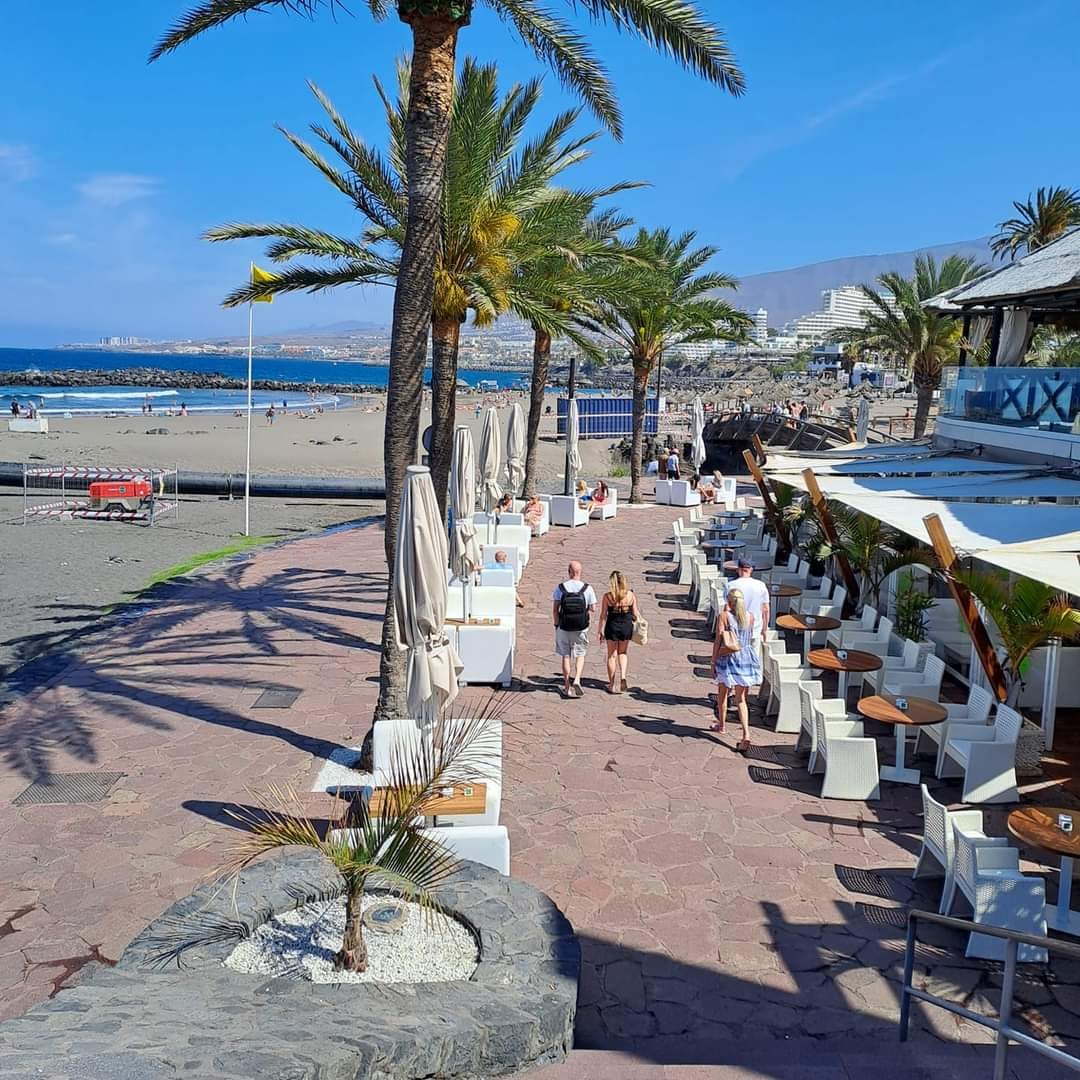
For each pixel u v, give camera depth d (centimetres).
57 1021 404
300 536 2448
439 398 1220
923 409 3481
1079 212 4097
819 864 721
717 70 904
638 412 2869
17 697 1125
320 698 1120
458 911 563
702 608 1515
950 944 615
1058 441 1298
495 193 1386
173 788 855
